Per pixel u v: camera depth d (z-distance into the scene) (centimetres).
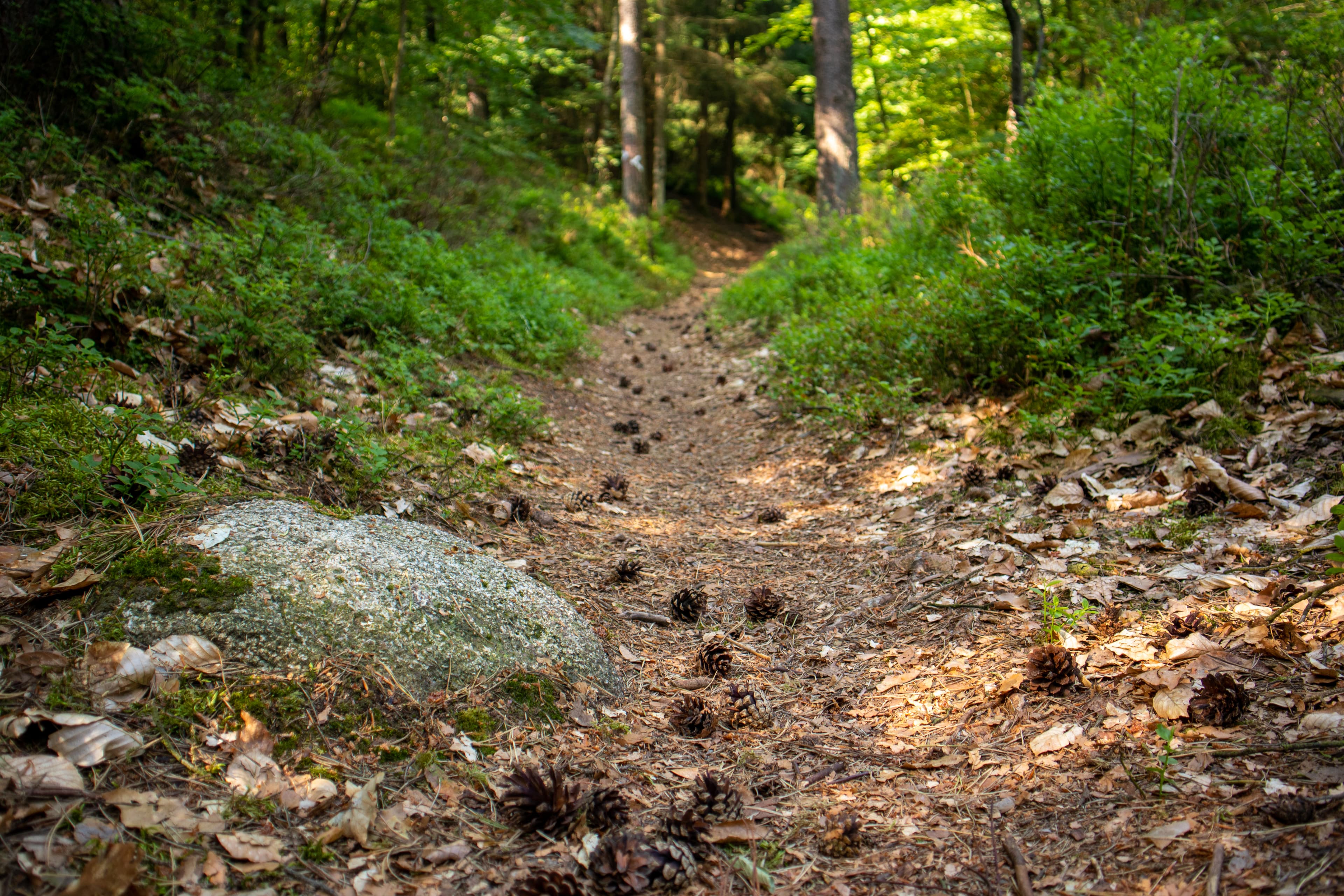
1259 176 482
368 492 384
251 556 243
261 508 276
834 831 199
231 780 190
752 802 218
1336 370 407
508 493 466
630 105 2033
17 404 306
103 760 182
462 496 430
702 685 294
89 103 623
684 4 2584
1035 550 354
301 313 530
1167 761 198
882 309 645
